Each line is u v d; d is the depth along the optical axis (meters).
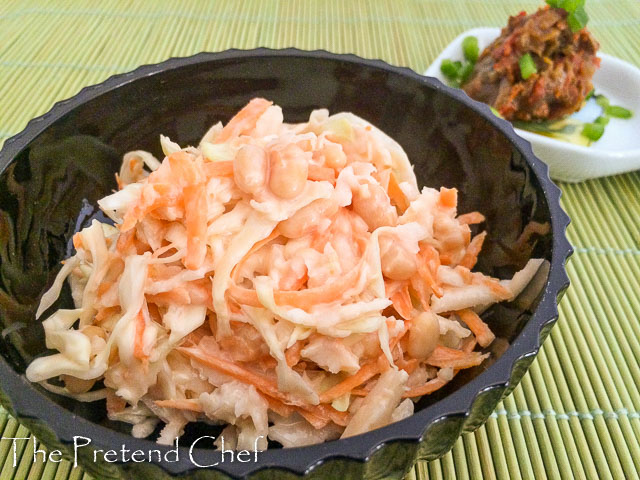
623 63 0.26
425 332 0.13
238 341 0.12
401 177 0.16
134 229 0.13
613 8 0.32
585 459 0.14
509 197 0.15
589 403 0.15
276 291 0.12
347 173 0.14
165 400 0.12
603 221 0.21
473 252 0.15
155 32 0.28
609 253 0.20
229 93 0.17
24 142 0.13
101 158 0.16
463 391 0.10
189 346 0.13
